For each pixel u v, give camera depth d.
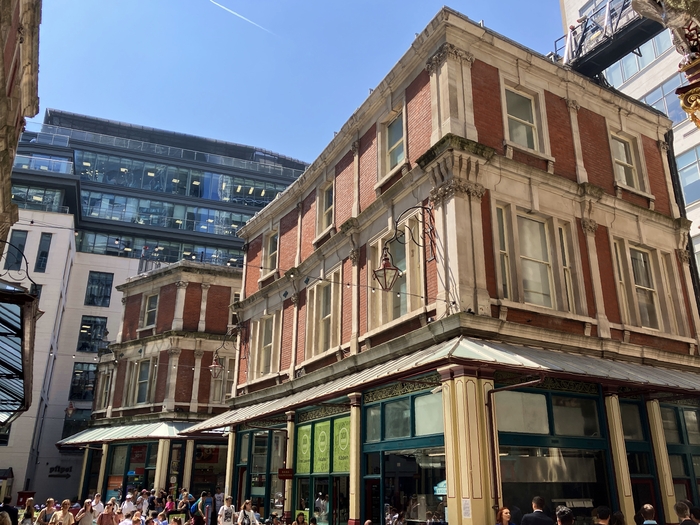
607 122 18.94
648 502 14.62
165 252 62.16
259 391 23.09
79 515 16.28
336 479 16.94
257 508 20.94
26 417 41.09
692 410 16.78
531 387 13.59
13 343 10.61
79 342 51.09
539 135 16.98
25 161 50.97
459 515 11.56
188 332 33.31
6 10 9.82
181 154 69.19
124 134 76.81
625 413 15.23
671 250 18.77
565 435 13.62
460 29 16.14
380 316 16.77
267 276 25.48
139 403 34.00
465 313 13.09
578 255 16.08
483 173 15.05
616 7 21.92
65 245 46.22
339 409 17.36
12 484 39.16
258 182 71.69
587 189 16.75
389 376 12.43
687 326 17.95
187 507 22.97
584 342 15.00
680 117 27.91
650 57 30.25
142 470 31.69
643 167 19.28
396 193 16.88
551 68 17.77
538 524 8.77
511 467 12.65
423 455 13.50
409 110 17.34
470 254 14.05
